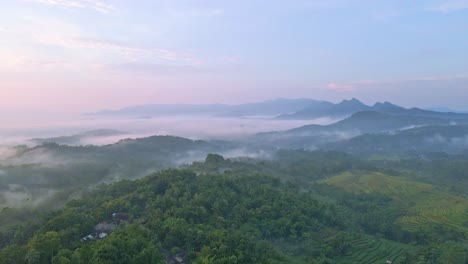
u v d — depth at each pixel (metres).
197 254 97.00
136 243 90.75
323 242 128.88
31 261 83.12
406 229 155.50
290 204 146.25
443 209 184.25
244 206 134.62
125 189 148.00
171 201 126.12
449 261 116.31
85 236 104.25
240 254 95.25
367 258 123.25
